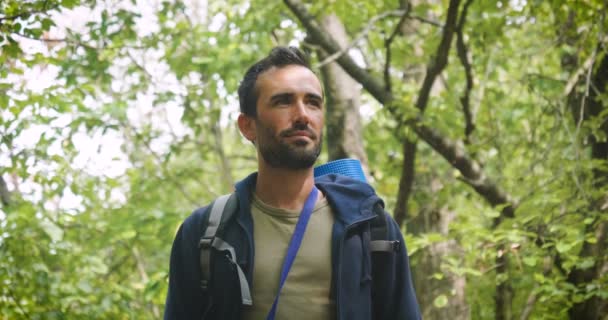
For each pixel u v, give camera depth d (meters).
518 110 7.82
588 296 5.31
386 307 1.99
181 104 7.89
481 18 6.30
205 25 8.07
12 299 5.64
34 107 5.18
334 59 6.05
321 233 1.93
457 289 7.35
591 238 5.18
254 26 7.44
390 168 9.11
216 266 1.92
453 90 7.95
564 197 5.74
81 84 5.28
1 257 5.46
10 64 4.65
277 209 1.96
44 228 5.53
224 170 10.33
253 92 1.97
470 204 8.70
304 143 1.92
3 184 6.06
